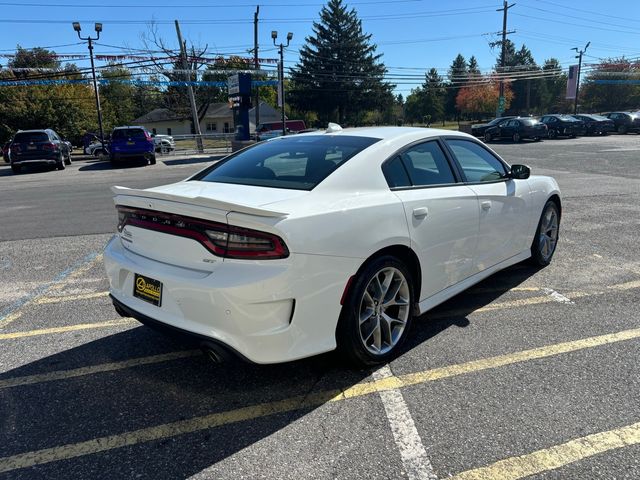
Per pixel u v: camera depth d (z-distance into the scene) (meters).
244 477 2.30
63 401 2.96
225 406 2.88
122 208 3.21
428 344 3.59
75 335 3.87
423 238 3.40
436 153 3.84
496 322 3.95
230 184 3.35
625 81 62.22
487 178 4.27
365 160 3.29
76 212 9.48
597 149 22.94
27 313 4.32
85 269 5.63
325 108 67.25
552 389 2.97
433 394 2.95
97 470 2.36
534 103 89.75
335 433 2.61
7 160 27.19
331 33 66.31
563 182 12.07
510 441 2.50
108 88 64.12
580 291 4.61
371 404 2.86
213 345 2.65
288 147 3.75
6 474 2.35
